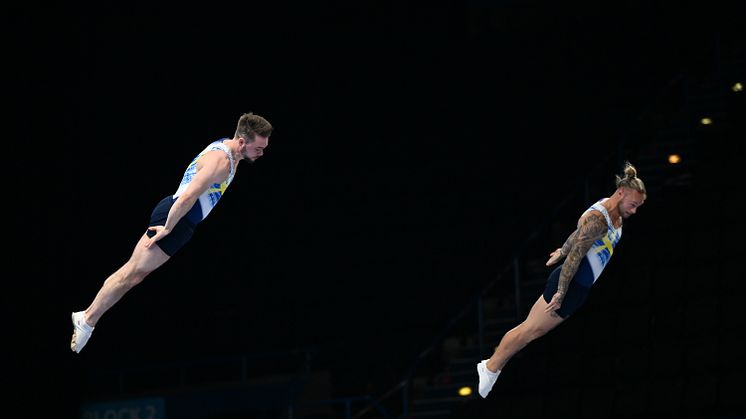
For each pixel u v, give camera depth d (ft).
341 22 83.20
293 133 80.89
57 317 66.59
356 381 72.95
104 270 73.51
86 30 76.02
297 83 81.61
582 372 52.24
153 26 78.69
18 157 66.13
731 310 48.26
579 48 80.69
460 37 83.25
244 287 77.20
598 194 68.59
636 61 78.54
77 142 71.10
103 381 74.69
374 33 83.41
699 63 72.13
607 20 80.89
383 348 73.87
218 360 72.13
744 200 54.19
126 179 75.66
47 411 64.90
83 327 26.89
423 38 83.20
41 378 65.05
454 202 78.23
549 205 75.56
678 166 63.36
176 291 76.89
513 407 53.67
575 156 76.64
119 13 77.77
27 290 65.51
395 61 82.99
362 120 81.97
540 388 53.83
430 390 62.08
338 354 74.38
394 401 70.74
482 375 29.35
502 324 63.62
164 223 27.35
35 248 66.23
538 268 69.00
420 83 82.38
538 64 81.15
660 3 79.92
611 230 27.61
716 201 55.88
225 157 26.89
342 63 82.84
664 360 48.49
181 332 75.82
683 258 54.08
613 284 55.98
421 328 73.61
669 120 71.41
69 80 70.08
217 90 78.95
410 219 78.38
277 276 77.56
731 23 75.92
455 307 73.77
